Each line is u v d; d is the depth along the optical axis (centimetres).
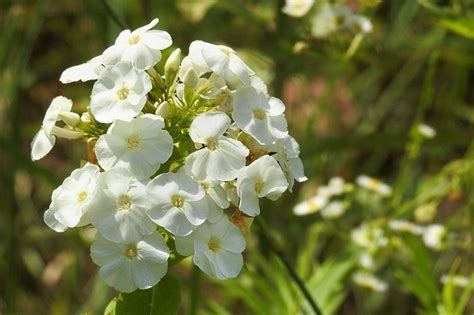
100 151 68
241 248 69
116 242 67
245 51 108
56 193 68
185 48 122
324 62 118
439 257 115
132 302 70
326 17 97
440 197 100
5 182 121
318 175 120
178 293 70
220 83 70
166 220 67
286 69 104
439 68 132
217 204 68
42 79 140
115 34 108
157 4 120
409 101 134
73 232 110
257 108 70
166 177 67
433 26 127
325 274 95
